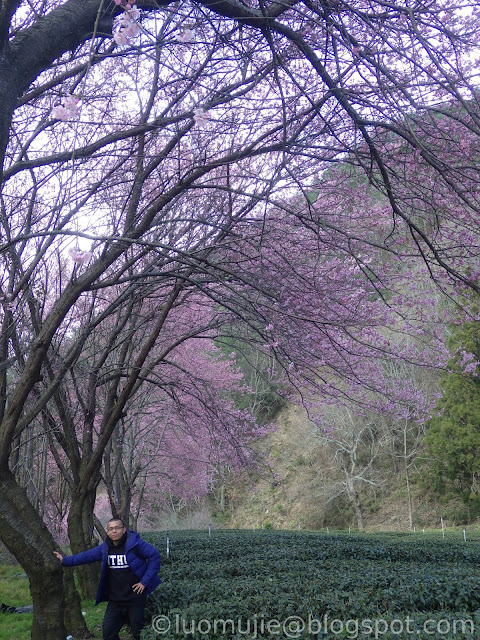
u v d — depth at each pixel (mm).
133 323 11945
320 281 9289
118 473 16141
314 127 8203
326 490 34969
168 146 7559
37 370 6758
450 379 28078
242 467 15781
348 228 9055
